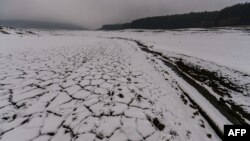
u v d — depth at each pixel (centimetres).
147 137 259
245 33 2609
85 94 384
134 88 446
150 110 339
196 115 372
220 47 1432
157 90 465
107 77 517
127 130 268
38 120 274
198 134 298
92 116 296
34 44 1106
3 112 286
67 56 799
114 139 245
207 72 714
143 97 398
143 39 2572
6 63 578
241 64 827
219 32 3167
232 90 539
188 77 659
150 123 295
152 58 991
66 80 466
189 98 464
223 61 894
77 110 312
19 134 240
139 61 852
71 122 275
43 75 491
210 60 920
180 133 287
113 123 281
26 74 487
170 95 450
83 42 1570
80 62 694
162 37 2895
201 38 2356
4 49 820
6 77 449
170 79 611
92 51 1022
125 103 356
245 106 431
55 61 676
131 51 1203
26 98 343
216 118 363
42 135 242
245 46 1438
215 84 588
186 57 1000
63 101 344
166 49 1327
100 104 341
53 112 301
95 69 599
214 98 478
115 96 384
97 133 253
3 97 338
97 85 444
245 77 642
